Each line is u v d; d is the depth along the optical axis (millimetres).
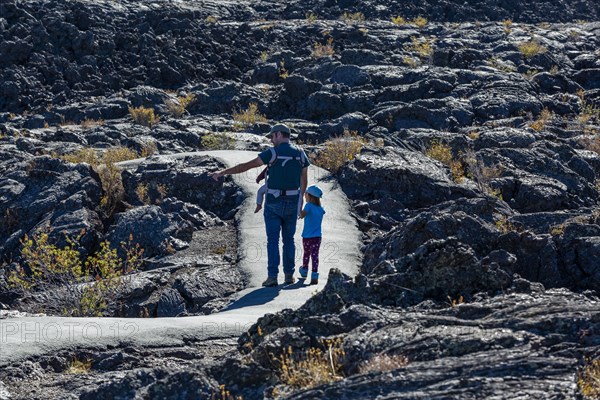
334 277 7711
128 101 34688
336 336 6406
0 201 17469
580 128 28234
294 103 33469
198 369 6047
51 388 7145
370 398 5121
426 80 32562
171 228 15633
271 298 10898
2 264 15898
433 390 5113
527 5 55781
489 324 6219
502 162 21078
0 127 30391
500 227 14344
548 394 4930
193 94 35000
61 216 16516
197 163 19531
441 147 22266
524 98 30891
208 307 11250
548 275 10750
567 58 40719
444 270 7742
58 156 23453
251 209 16812
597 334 5902
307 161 11406
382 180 18641
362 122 27906
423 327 6266
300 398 5262
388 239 12570
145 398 5805
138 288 12516
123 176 18688
